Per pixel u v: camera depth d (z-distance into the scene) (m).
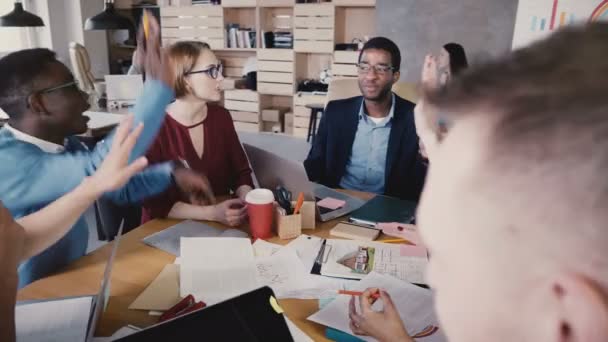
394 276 1.10
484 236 0.20
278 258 1.19
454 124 0.22
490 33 3.92
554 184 0.18
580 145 0.18
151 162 1.62
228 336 0.73
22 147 1.36
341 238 1.33
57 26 6.70
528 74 0.20
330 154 2.11
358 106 2.08
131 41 7.04
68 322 0.90
